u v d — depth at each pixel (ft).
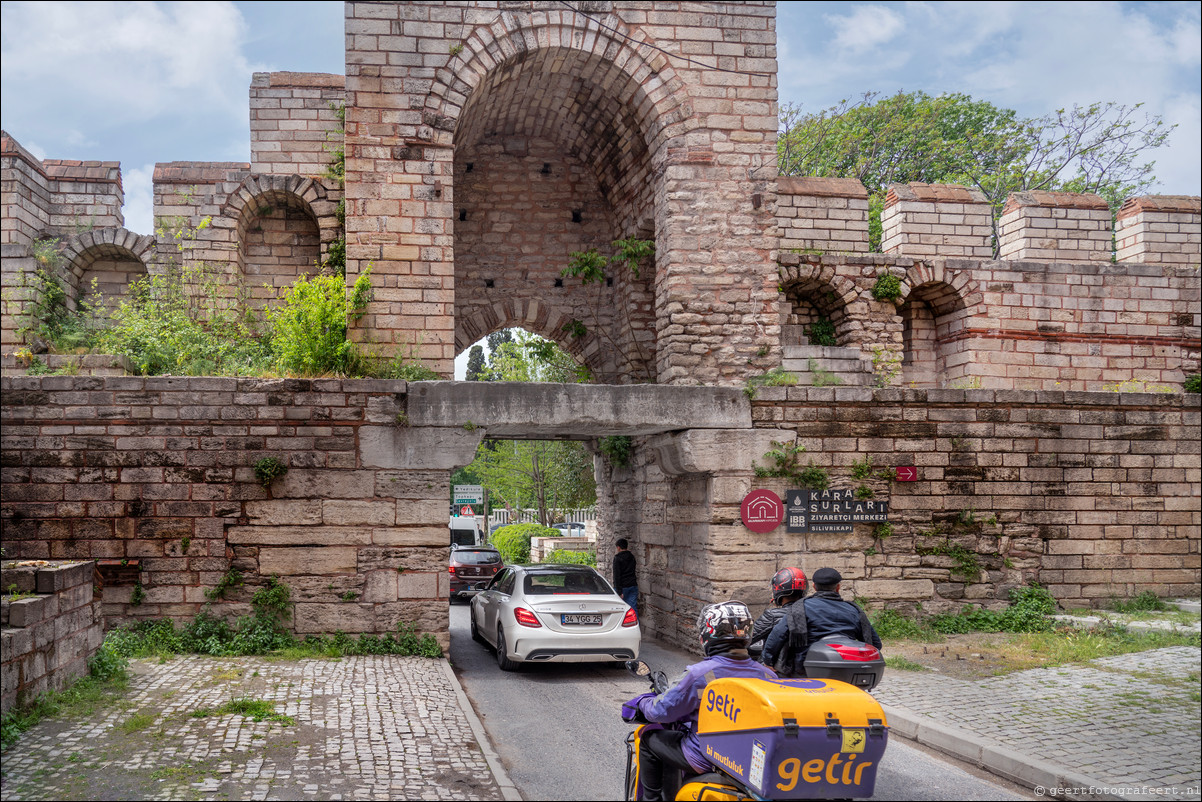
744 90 45.73
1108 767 21.52
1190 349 57.41
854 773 14.32
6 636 22.95
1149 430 45.32
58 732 23.17
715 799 14.93
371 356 41.39
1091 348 56.29
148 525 36.86
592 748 25.49
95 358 39.19
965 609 42.86
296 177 50.03
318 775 20.70
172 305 46.50
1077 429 44.73
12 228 48.65
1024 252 57.36
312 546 37.68
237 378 37.68
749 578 41.24
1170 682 30.14
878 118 113.19
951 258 55.62
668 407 41.04
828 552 42.11
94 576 29.94
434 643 37.93
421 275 42.39
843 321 54.70
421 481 38.55
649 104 45.29
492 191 59.00
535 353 56.49
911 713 27.04
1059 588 44.04
